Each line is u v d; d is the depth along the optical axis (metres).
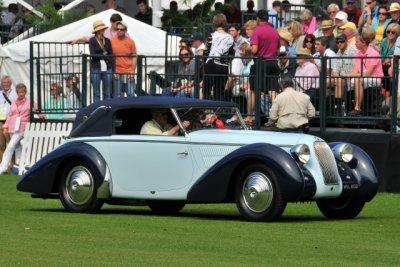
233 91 36.47
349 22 39.34
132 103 26.16
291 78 34.12
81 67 40.75
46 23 52.03
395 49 35.09
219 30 38.72
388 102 33.69
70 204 26.50
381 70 34.12
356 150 25.97
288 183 23.72
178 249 19.98
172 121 26.03
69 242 20.78
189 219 25.17
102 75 38.72
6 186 34.75
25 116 41.47
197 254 19.36
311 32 42.44
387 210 28.20
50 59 40.22
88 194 26.23
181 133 25.53
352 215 25.89
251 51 37.00
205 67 37.00
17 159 42.00
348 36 37.66
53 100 40.22
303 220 25.42
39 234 21.97
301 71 35.34
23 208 27.77
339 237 22.06
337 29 39.34
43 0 58.09
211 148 25.08
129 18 45.47
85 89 39.06
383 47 35.91
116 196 26.19
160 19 49.97
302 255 19.45
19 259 18.48
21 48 44.88
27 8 54.22
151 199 25.86
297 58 35.06
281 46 38.50
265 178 24.11
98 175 26.03
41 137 40.72
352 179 25.27
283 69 36.00
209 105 26.31
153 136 25.73
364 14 40.62
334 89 34.72
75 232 22.38
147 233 22.31
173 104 25.88
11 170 41.75
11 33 52.12
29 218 25.03
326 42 37.72
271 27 37.28
